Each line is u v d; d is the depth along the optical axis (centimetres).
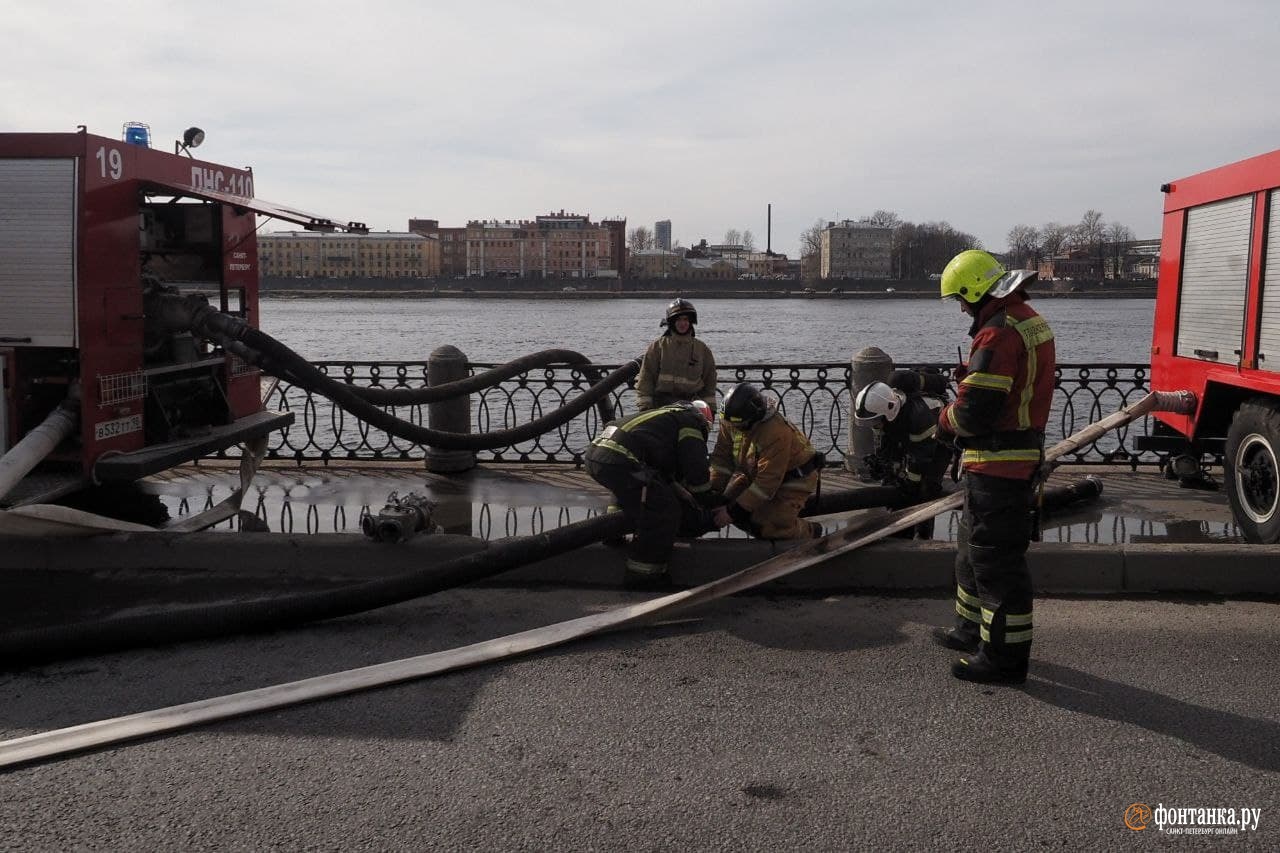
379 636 517
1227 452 744
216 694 443
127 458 712
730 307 13975
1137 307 12106
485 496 842
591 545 609
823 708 421
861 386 942
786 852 313
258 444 895
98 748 383
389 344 5169
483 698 432
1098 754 379
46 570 623
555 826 328
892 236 19962
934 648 494
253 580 603
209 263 886
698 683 448
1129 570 581
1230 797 347
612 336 6197
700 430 595
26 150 674
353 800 344
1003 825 329
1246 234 750
